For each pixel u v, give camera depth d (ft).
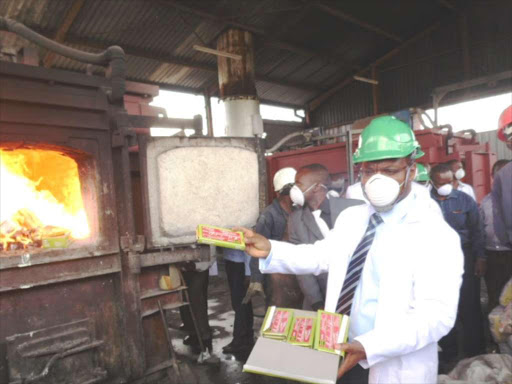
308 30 47.83
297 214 8.50
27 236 8.57
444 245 4.36
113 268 9.04
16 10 31.60
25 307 8.00
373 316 4.72
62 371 8.36
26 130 7.89
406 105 55.42
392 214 4.71
